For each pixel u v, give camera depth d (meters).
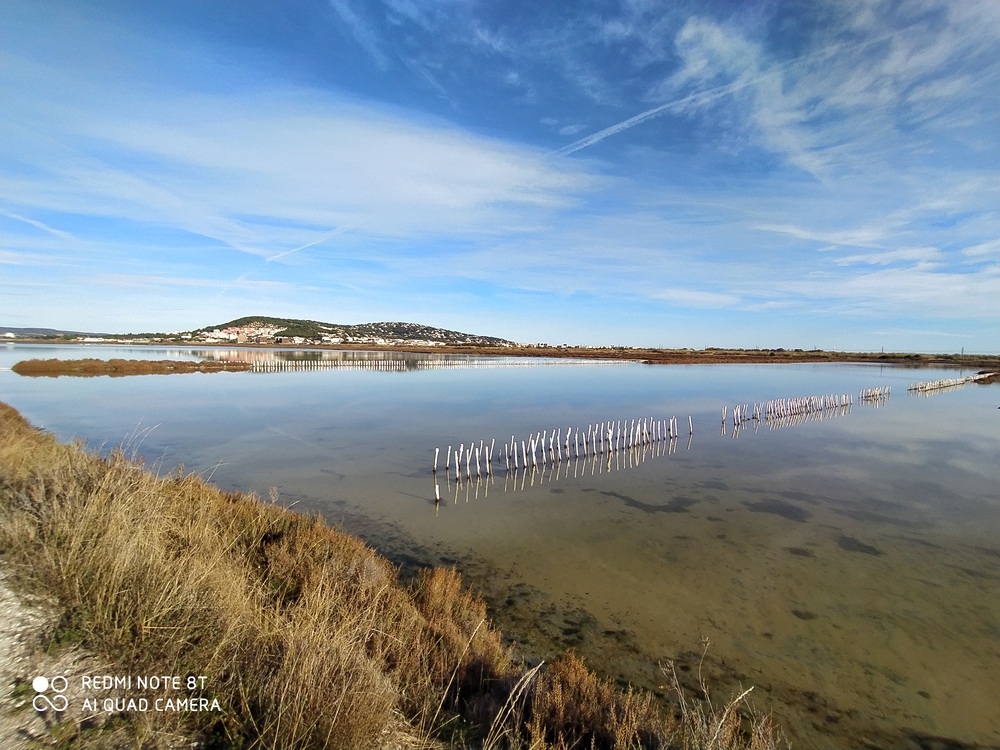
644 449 25.23
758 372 82.12
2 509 5.72
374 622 5.76
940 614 9.41
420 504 15.29
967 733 6.46
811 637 8.57
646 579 10.56
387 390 47.78
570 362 105.38
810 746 6.14
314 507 14.56
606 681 6.97
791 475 19.78
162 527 6.23
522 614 8.95
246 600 5.09
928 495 17.14
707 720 4.94
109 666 3.62
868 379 69.12
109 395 39.47
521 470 20.67
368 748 3.55
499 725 4.57
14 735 2.84
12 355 86.00
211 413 31.98
